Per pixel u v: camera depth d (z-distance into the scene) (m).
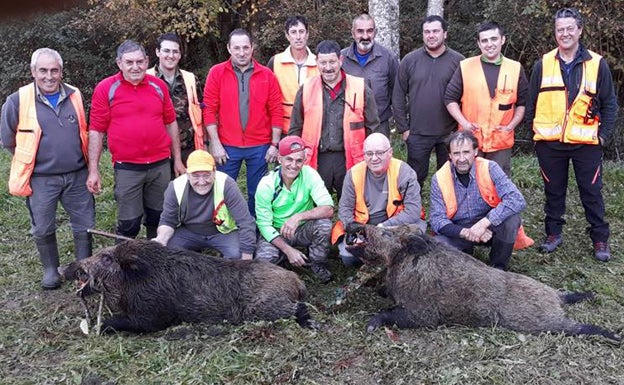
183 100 5.62
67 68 12.77
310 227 5.07
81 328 4.11
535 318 4.03
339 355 3.89
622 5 9.70
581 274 5.14
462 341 3.92
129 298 4.07
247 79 5.52
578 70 5.22
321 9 12.22
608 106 5.28
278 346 3.95
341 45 12.12
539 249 5.68
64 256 5.83
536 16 10.10
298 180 5.05
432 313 4.12
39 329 4.35
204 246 5.00
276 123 5.67
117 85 4.89
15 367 3.87
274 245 5.09
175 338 4.06
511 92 5.47
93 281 4.07
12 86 12.52
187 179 4.74
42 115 4.73
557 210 5.67
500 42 5.44
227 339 4.02
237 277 4.19
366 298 4.70
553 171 5.55
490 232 4.80
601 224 5.47
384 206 5.00
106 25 11.58
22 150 4.73
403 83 5.92
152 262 4.10
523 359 3.74
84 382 3.63
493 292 4.07
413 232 4.30
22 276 5.36
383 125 6.13
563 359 3.74
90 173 4.95
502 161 5.63
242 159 5.71
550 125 5.37
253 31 12.85
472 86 5.51
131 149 4.96
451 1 12.34
